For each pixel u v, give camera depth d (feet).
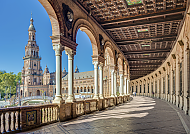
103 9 40.55
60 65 29.71
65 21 30.73
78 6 35.78
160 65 106.83
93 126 25.35
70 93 33.53
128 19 44.04
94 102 43.09
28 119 22.94
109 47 56.95
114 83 62.49
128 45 67.56
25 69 419.54
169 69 75.97
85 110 38.22
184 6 38.04
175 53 59.57
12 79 401.90
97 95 45.11
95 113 39.19
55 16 28.55
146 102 75.92
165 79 89.51
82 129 23.49
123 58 82.84
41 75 425.28
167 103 68.95
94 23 44.06
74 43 33.86
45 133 21.27
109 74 227.61
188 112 35.86
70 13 30.89
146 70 137.28
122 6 39.17
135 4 38.22
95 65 45.57
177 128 24.45
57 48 29.32
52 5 27.32
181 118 31.53
